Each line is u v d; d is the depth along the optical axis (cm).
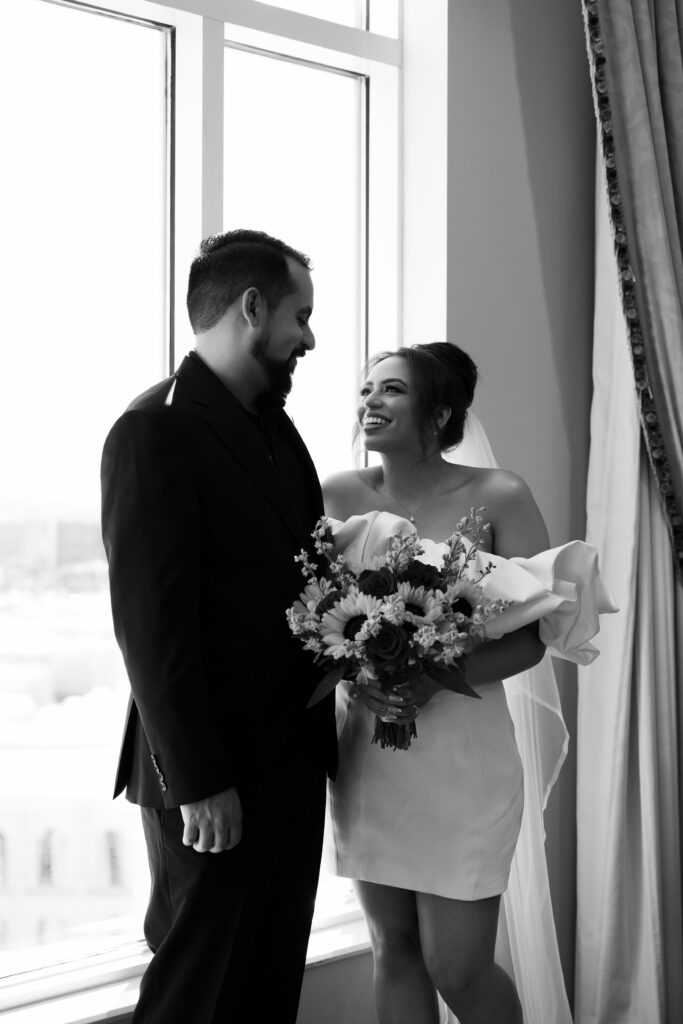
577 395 299
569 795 296
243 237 192
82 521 242
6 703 233
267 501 186
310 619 179
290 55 271
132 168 250
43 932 236
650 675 278
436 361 214
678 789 286
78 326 243
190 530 172
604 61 269
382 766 202
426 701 189
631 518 279
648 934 275
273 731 184
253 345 188
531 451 289
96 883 242
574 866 297
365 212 288
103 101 246
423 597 180
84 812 241
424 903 201
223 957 177
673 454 278
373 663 176
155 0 237
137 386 251
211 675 179
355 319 288
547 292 292
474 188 275
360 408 219
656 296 275
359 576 186
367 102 286
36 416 237
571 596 198
